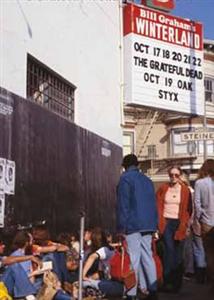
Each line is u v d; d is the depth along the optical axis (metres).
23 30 8.91
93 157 11.80
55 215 9.59
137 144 32.44
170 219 8.93
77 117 11.27
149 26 14.25
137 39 13.97
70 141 10.47
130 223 7.29
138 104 13.90
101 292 7.78
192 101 15.01
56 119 9.82
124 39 13.98
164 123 35.28
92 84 12.12
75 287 7.66
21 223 8.30
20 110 8.45
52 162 9.58
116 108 13.65
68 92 11.06
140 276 7.39
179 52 14.83
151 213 7.41
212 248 6.57
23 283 6.71
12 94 8.21
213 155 35.00
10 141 8.07
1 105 7.86
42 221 8.66
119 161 13.71
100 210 12.14
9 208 7.96
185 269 10.43
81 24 11.53
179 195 8.98
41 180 9.09
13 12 8.59
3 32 8.28
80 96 11.42
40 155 9.09
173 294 8.65
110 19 13.34
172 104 14.58
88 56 11.92
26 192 8.53
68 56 10.82
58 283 7.16
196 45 15.26
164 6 14.74
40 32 9.57
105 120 12.89
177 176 9.06
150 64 14.19
